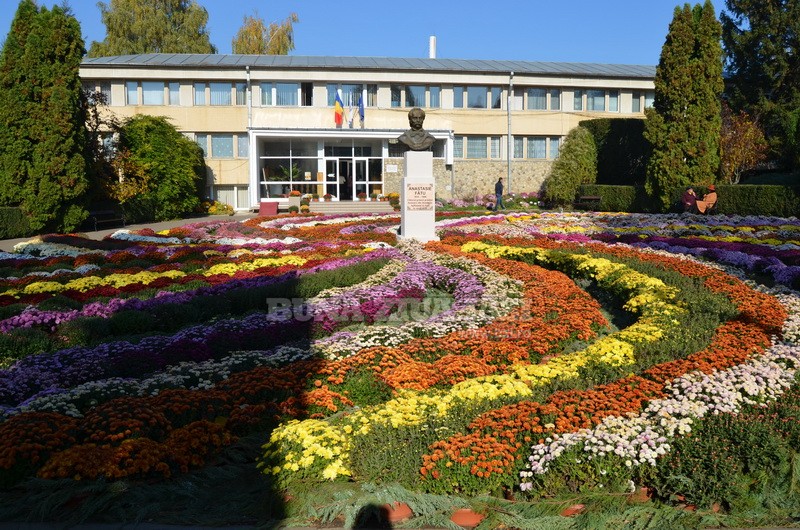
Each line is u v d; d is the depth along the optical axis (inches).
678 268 580.4
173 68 1654.8
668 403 258.2
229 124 1697.8
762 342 350.3
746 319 402.0
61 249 775.1
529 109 1831.9
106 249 795.4
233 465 244.2
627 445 228.2
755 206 1131.3
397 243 778.2
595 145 1660.9
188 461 241.8
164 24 2306.8
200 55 1870.1
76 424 256.1
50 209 1064.8
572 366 315.3
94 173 1175.0
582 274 571.8
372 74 1716.3
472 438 234.4
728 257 641.6
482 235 815.1
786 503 215.6
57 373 324.8
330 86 1727.4
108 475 224.2
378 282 538.3
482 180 1813.5
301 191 1683.1
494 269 577.0
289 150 1683.1
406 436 242.7
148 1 2337.6
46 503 210.5
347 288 514.6
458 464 223.3
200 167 1621.6
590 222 1048.2
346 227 962.7
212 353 363.3
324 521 209.2
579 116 1850.4
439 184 1679.4
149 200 1326.3
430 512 209.6
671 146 1289.4
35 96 1060.5
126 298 503.8
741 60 1740.9
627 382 286.8
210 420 274.2
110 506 214.7
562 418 246.4
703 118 1282.0
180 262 680.4
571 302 454.3
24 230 1048.2
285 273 568.7
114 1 2297.0
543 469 221.6
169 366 340.5
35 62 1058.7
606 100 1863.9
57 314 428.5
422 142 798.5
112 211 1213.1
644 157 1660.9
